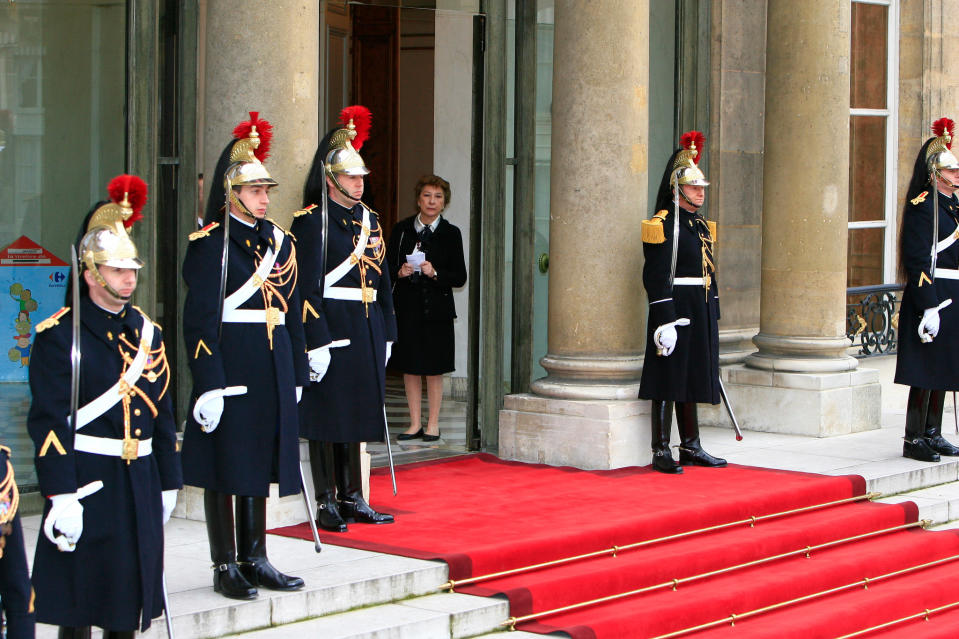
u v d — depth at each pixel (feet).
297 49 32.40
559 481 37.88
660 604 29.04
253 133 26.43
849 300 55.57
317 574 27.27
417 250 42.96
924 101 57.88
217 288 25.85
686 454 40.60
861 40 56.85
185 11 35.01
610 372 40.70
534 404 41.22
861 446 44.75
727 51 49.34
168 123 35.32
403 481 37.96
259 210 26.35
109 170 34.83
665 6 48.55
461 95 48.34
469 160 47.75
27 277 34.22
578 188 41.09
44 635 23.21
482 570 28.76
